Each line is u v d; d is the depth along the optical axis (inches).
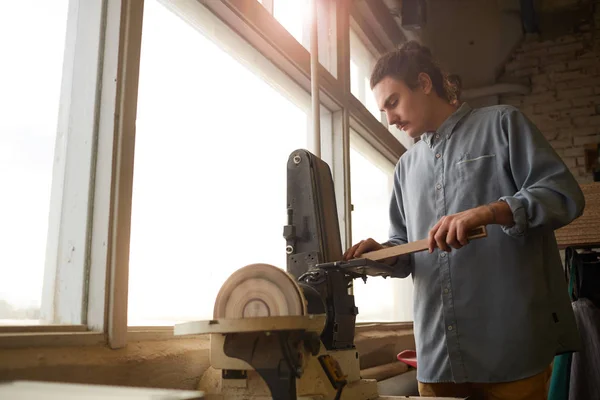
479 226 46.0
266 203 83.6
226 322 32.5
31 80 49.7
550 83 177.5
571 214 49.1
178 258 63.3
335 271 47.8
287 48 82.7
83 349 43.3
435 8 170.1
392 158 135.8
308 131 100.3
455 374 54.1
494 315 52.9
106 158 49.7
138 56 53.6
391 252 51.1
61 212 50.4
